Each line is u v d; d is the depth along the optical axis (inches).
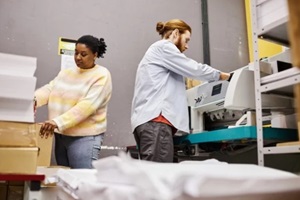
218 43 128.6
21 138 39.7
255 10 61.4
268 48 105.1
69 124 67.5
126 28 114.5
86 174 32.6
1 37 96.8
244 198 18.9
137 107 74.7
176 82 75.9
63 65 102.1
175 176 17.3
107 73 77.3
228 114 75.6
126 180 20.6
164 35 81.1
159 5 121.6
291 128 63.2
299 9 17.5
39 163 60.2
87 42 77.0
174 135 76.9
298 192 21.1
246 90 66.1
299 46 17.5
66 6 107.2
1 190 46.1
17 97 38.8
